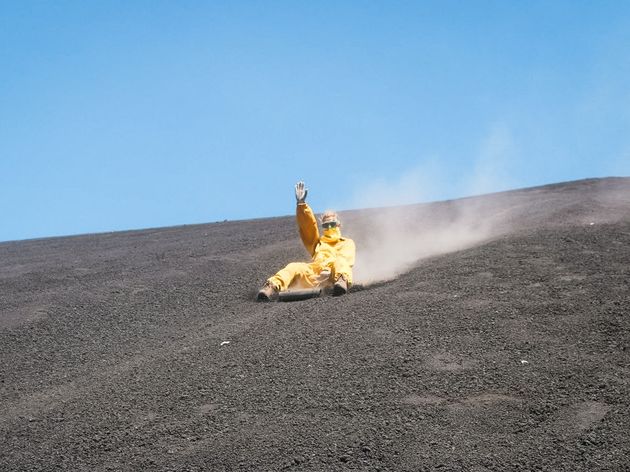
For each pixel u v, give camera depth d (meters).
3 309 10.79
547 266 9.77
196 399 6.61
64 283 12.47
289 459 5.34
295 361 7.23
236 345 7.96
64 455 5.86
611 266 9.45
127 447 5.84
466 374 6.50
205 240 16.66
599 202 15.47
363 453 5.32
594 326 7.37
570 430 5.41
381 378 6.58
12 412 6.99
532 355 6.80
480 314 7.99
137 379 7.32
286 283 10.52
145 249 16.06
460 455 5.19
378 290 9.73
